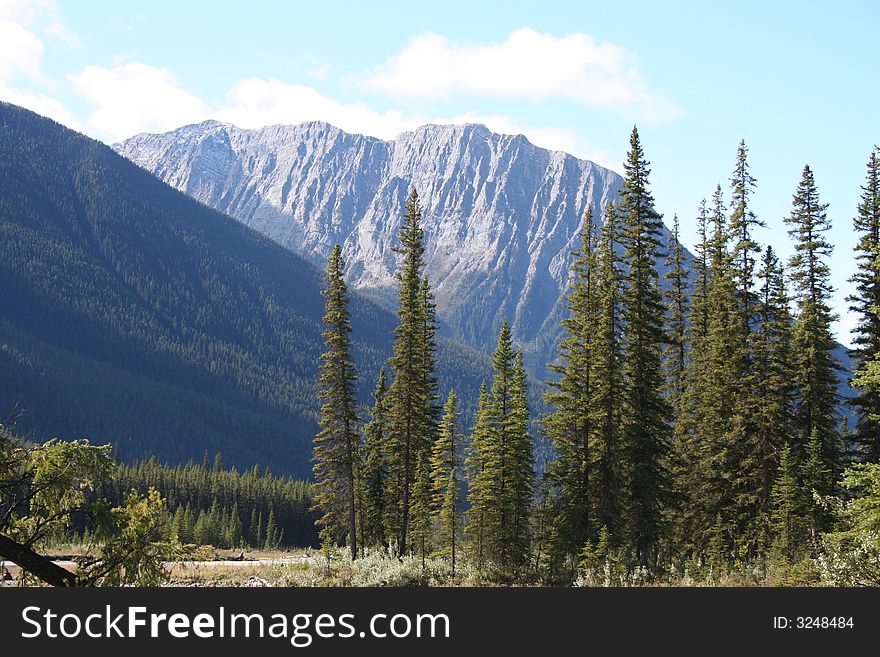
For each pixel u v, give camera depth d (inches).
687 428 1742.1
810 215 1533.0
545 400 1549.0
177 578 1357.0
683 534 1727.4
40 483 426.3
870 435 1421.0
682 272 1854.1
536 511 1742.1
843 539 870.4
